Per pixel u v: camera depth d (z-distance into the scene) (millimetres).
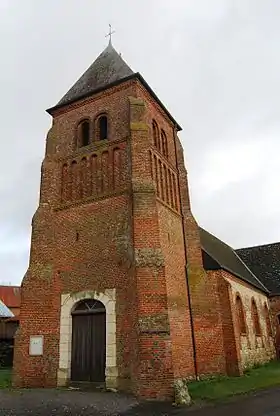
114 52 24922
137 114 19828
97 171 19828
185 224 22219
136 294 15109
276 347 31781
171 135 24797
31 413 11547
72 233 19016
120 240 17531
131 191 17781
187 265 21000
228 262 29812
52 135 21953
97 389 15578
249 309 26922
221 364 19766
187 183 23688
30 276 18172
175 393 13195
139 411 11797
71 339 17250
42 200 19984
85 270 17922
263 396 14430
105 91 21734
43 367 16828
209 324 20031
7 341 31891
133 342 15195
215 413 11422
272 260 37625
